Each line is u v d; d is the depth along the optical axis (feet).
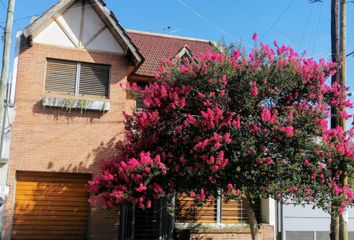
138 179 33.88
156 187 34.78
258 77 35.29
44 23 45.91
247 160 33.63
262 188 34.09
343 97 37.88
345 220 40.01
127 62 48.42
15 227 43.65
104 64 47.96
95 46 47.93
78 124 46.09
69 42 47.34
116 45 48.44
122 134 46.85
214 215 49.88
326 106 35.70
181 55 48.14
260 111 34.86
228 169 34.37
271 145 34.50
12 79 45.06
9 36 37.96
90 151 45.91
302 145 34.04
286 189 33.76
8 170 43.39
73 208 45.57
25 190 44.52
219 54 36.65
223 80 34.68
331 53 42.70
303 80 35.76
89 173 45.62
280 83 35.40
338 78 41.47
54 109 45.68
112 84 47.60
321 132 34.96
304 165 34.99
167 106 35.45
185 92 35.60
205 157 33.40
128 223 46.60
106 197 35.83
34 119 44.93
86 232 45.50
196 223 48.73
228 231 48.39
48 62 46.80
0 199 37.73
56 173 45.52
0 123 36.91
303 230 51.01
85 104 46.06
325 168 35.53
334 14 43.32
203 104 35.24
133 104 48.39
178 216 48.52
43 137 44.91
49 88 46.32
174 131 35.94
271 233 49.78
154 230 47.42
